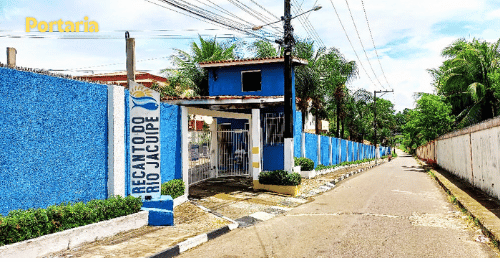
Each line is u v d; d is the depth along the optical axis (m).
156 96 8.16
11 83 5.52
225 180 15.70
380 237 6.77
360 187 15.91
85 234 6.08
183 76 23.09
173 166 10.53
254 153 13.22
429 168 29.70
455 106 28.14
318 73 24.11
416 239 6.63
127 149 8.22
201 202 10.78
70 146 6.57
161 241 6.29
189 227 7.52
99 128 7.31
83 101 6.91
